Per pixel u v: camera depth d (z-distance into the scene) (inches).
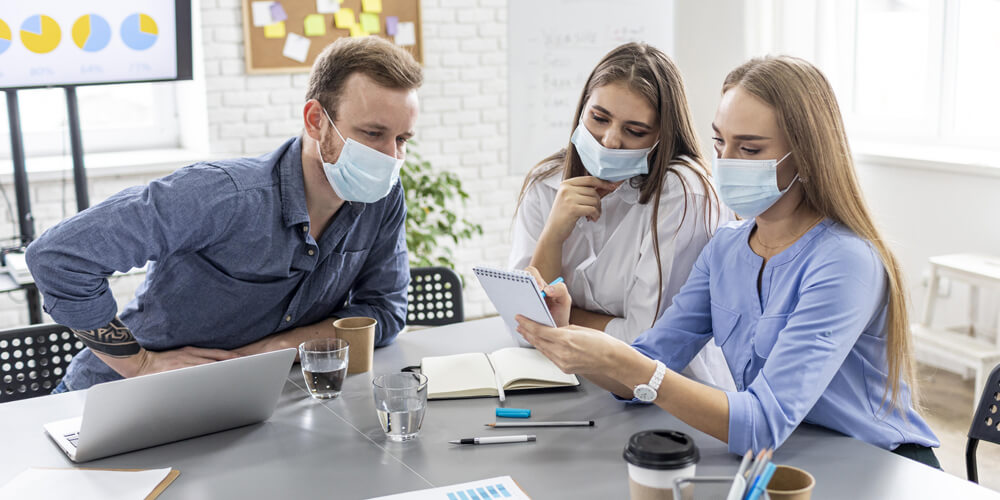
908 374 65.4
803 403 57.9
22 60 133.4
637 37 190.1
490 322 87.0
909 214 162.1
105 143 180.5
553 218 81.0
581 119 80.4
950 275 143.9
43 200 162.6
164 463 57.4
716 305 69.6
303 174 73.8
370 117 69.1
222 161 73.2
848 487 53.3
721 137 64.9
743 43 175.9
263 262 73.8
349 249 78.7
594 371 59.8
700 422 58.1
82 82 138.4
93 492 53.2
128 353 70.8
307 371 67.0
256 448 59.4
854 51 181.2
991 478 117.9
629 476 49.9
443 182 185.9
